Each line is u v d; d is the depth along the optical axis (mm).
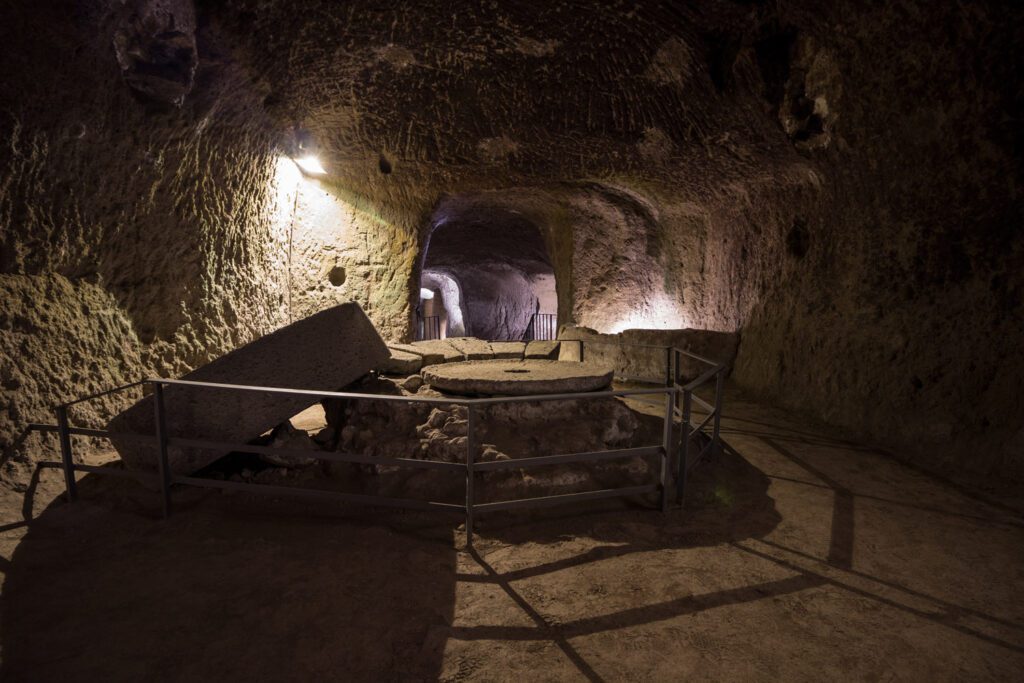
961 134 3951
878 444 4664
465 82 5801
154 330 4836
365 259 7816
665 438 3162
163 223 4777
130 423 3453
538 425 3771
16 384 3602
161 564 2646
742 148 6066
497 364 5086
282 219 6965
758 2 4324
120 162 4145
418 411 3850
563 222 9891
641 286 9344
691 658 2021
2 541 2867
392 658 2012
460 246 14414
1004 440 3816
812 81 4684
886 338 4859
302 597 2379
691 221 8305
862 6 3820
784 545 2904
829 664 1995
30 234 3686
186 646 2066
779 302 6512
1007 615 2312
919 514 3297
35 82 3299
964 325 4227
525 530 2996
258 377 3584
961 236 4223
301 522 3072
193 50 3887
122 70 3756
